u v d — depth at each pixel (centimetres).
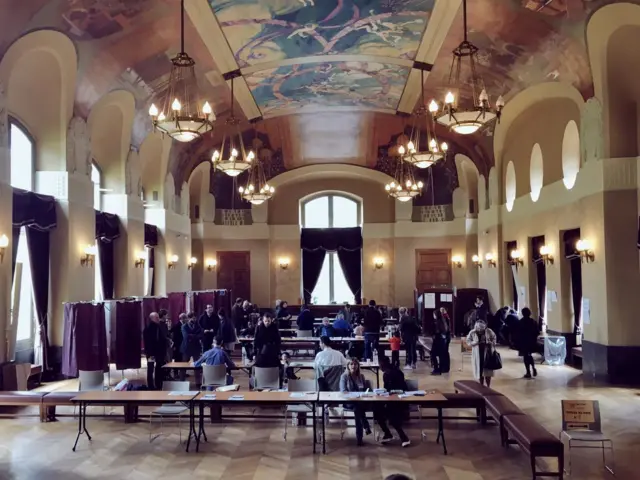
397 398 803
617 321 1241
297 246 2508
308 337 1602
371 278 2473
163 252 1934
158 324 1167
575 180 1395
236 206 2502
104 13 1134
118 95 1459
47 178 1290
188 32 1304
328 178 2516
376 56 1527
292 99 1894
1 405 1012
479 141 2033
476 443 838
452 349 1839
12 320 1181
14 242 1184
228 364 1062
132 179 1681
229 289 2423
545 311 1634
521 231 1792
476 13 1233
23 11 1005
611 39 1175
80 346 1213
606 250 1247
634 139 1244
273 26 1319
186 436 880
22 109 1250
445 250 2414
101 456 787
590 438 699
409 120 2067
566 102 1468
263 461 765
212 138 2136
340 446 830
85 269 1384
